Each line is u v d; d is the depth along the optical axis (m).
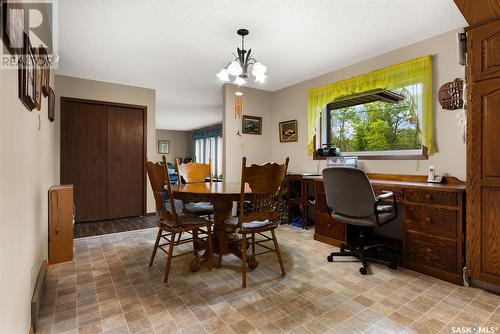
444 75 2.71
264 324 1.57
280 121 4.76
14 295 1.11
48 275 2.23
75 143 4.16
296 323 1.59
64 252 2.53
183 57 3.32
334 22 2.49
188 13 2.34
